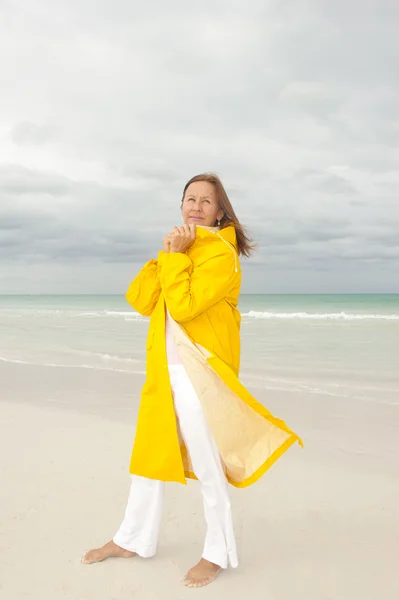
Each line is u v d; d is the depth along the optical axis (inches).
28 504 130.3
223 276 94.0
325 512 130.1
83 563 102.2
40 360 403.9
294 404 254.2
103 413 229.8
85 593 92.5
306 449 183.2
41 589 93.6
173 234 95.3
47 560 103.7
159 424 95.3
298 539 115.7
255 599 91.4
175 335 94.9
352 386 303.4
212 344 95.3
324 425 216.1
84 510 127.0
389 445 187.0
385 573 100.7
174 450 94.2
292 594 93.2
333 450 181.6
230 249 96.0
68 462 162.4
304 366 381.4
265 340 569.6
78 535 114.1
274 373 350.9
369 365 384.8
